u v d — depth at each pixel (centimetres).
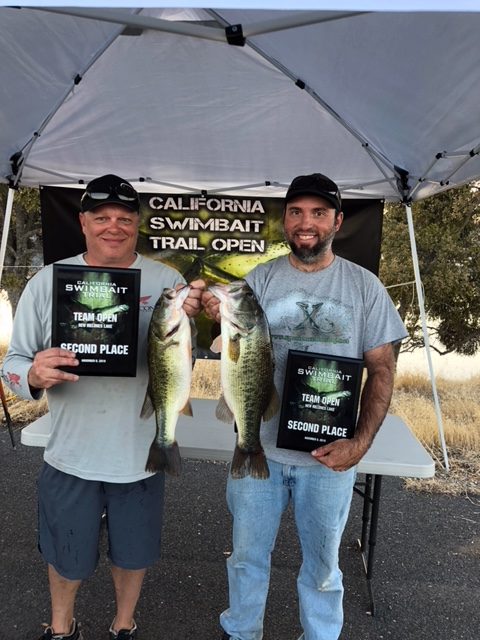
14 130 332
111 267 197
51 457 217
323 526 211
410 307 669
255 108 316
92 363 196
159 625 263
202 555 325
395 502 399
